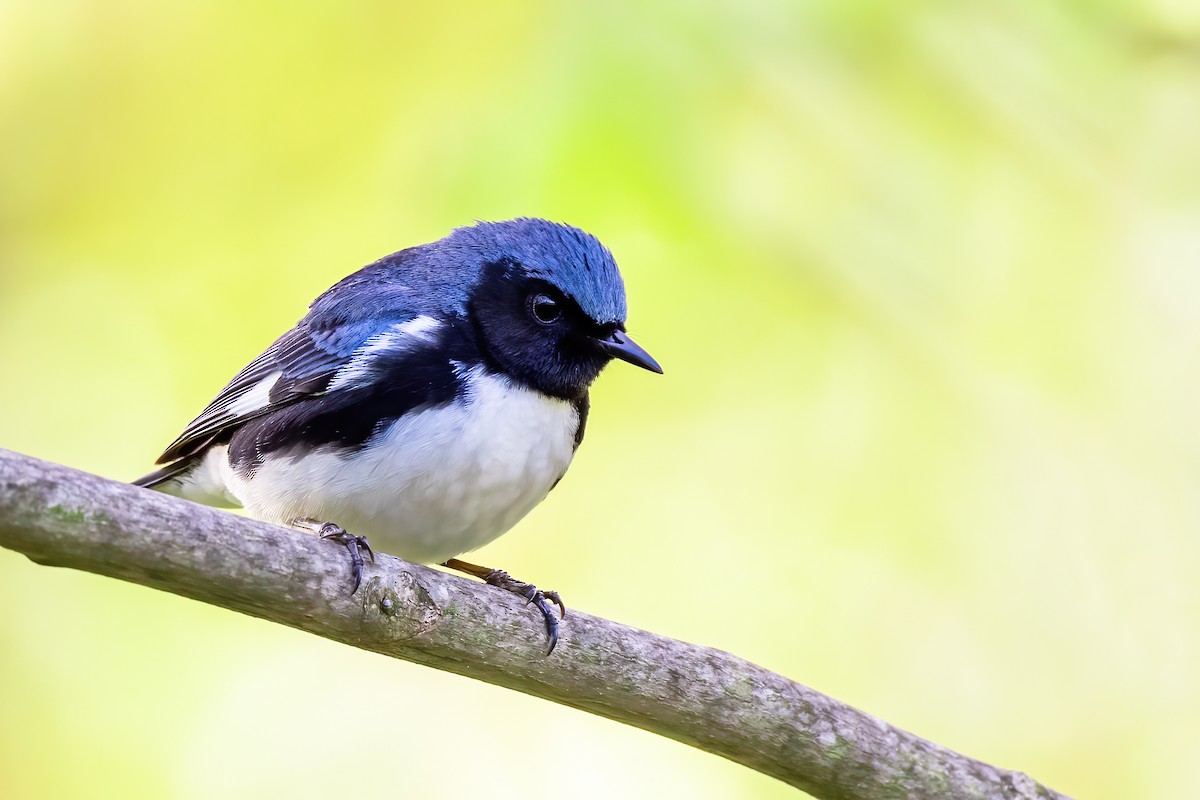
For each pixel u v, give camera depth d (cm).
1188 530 1299
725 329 1288
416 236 1202
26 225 1367
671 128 1090
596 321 933
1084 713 1289
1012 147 1208
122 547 672
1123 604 1299
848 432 1323
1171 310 1277
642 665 797
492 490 902
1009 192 1229
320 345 936
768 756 816
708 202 1109
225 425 980
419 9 1223
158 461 1034
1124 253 1264
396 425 880
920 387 1296
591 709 806
